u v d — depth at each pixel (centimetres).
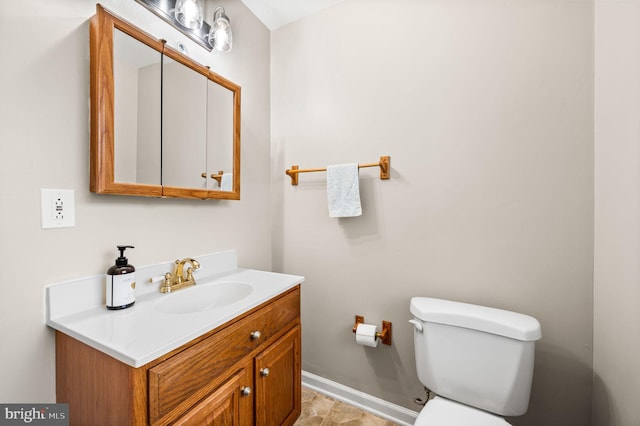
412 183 140
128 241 102
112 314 85
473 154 127
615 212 93
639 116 81
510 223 120
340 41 158
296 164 173
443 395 110
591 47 106
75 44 87
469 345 106
